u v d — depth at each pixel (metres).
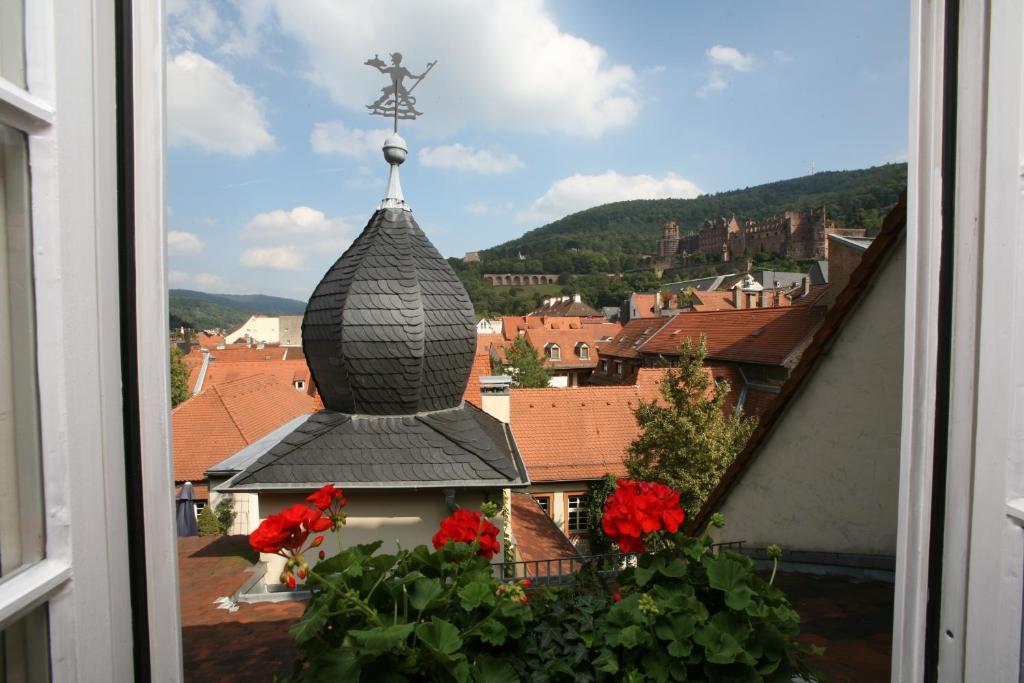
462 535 2.77
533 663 2.47
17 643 1.28
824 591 5.57
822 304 30.52
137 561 1.56
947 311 1.75
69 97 1.33
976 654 1.66
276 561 7.91
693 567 2.79
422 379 9.19
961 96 1.69
